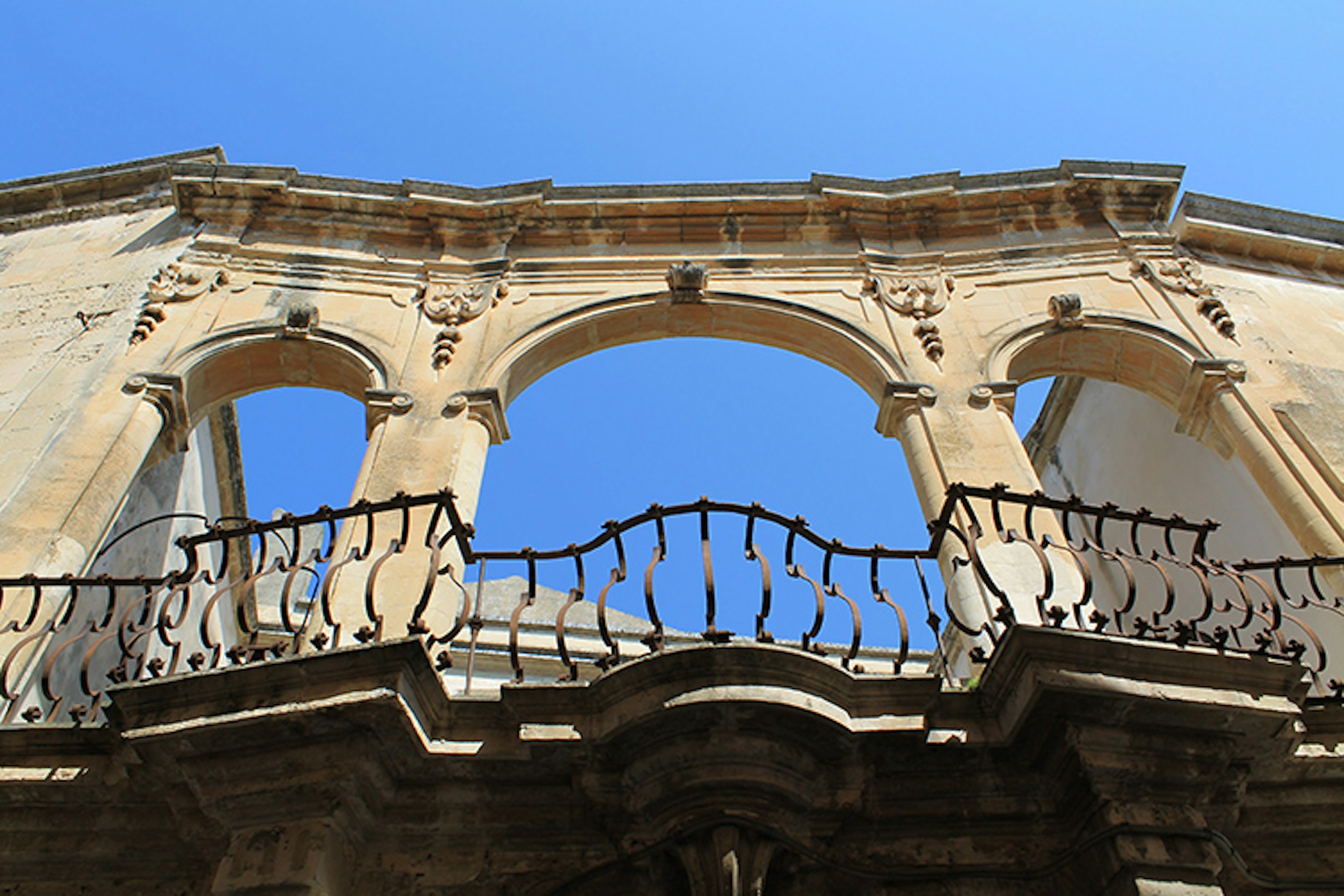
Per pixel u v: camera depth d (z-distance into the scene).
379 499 10.15
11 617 9.06
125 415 11.01
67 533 9.77
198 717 6.57
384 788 6.78
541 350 12.44
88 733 7.02
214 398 12.31
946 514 7.62
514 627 7.18
